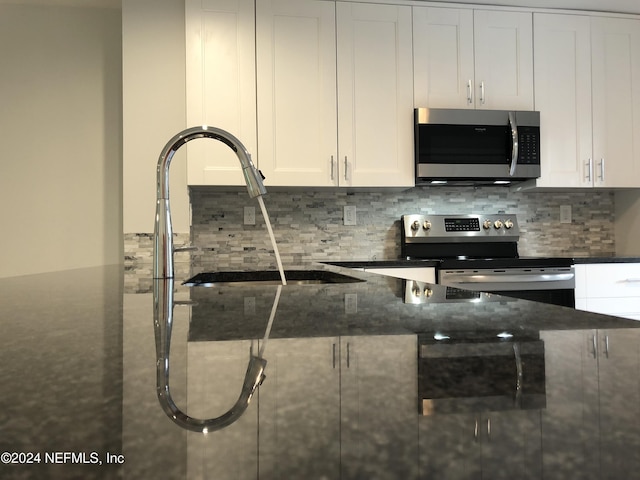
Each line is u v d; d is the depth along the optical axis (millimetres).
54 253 3115
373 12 2855
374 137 2855
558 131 3020
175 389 303
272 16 2766
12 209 3092
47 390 301
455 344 436
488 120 2912
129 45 2732
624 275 2844
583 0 2930
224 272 1812
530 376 325
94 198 3133
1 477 181
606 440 218
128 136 2729
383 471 190
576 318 585
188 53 2695
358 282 1198
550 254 3377
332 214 3178
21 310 708
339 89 2824
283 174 2770
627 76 3100
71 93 3119
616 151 3076
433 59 2908
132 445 214
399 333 494
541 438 220
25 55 3096
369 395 286
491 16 2959
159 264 1328
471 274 2711
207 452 207
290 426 238
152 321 598
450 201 3303
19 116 3096
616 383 307
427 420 244
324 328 530
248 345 441
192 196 3029
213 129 1293
